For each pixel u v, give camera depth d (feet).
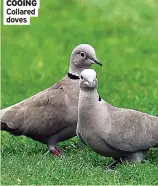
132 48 78.02
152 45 78.89
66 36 84.02
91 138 40.55
